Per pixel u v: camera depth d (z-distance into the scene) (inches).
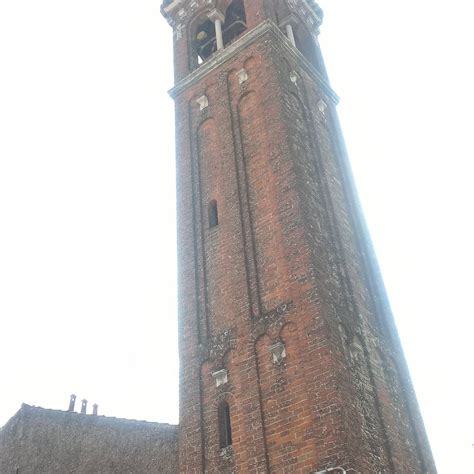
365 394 803.4
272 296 870.4
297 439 735.1
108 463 911.0
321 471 696.4
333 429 712.4
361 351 856.3
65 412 930.1
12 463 863.7
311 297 827.4
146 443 933.8
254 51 1200.2
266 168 1013.8
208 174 1101.1
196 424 840.9
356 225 1093.1
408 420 872.9
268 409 780.6
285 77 1168.8
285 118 1064.2
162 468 901.8
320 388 749.9
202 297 954.1
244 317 880.9
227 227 998.4
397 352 952.3
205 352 893.2
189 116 1222.3
